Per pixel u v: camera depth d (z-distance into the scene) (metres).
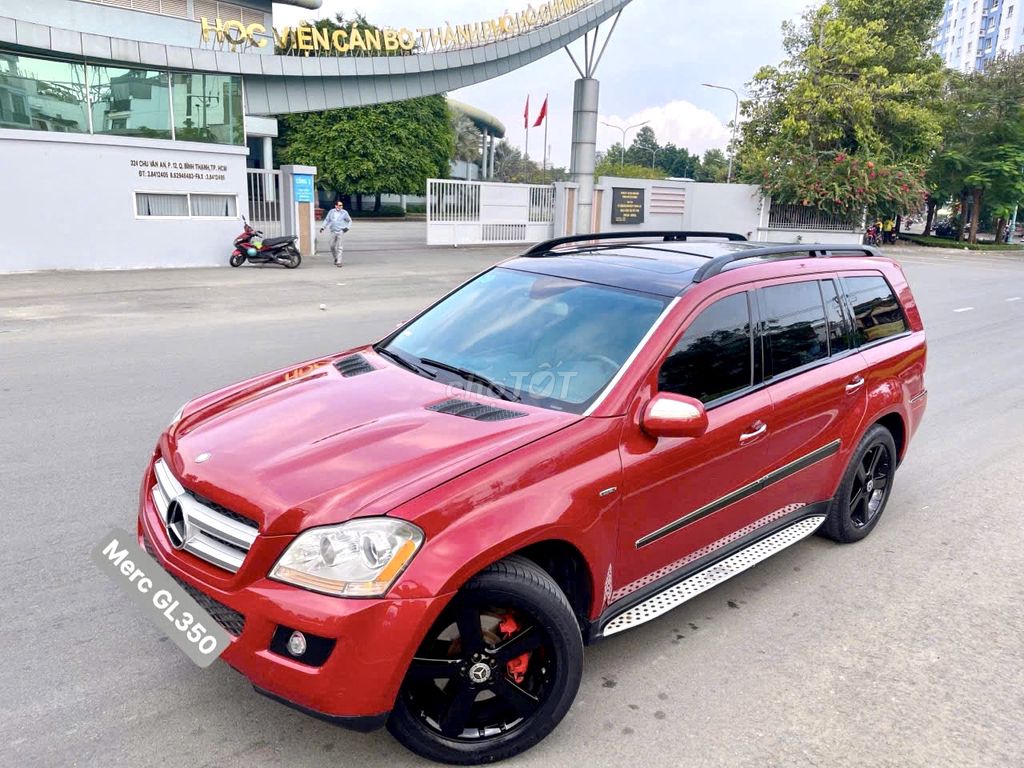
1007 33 108.25
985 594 4.17
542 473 2.71
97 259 17.41
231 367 8.20
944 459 6.39
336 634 2.34
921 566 4.47
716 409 3.41
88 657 3.18
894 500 5.49
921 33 36.66
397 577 2.38
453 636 2.62
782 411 3.71
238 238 18.55
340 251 19.42
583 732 2.92
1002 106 39.34
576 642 2.72
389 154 49.72
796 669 3.40
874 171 30.64
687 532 3.35
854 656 3.53
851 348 4.37
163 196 18.11
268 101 20.61
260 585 2.44
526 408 3.08
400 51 23.14
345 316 11.88
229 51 18.95
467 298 4.08
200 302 12.97
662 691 3.19
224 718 2.88
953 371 9.72
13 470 5.11
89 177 17.00
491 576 2.56
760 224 32.09
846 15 35.50
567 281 3.83
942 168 40.47
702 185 30.94
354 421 2.96
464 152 76.00
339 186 49.91
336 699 2.38
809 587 4.16
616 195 29.02
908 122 32.59
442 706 2.69
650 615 3.17
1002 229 45.31
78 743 2.70
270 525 2.43
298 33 21.05
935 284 20.20
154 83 17.64
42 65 16.12
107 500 4.68
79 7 21.42
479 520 2.51
